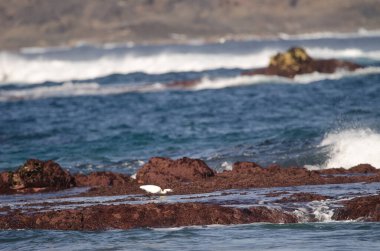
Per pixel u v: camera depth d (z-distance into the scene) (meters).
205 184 80.56
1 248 59.66
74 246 59.00
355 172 85.19
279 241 57.88
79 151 122.50
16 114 189.12
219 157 106.44
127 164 107.56
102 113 178.50
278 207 65.94
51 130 150.38
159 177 85.06
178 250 56.53
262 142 114.50
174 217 64.81
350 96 171.38
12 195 84.12
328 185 76.69
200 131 137.00
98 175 88.25
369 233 58.94
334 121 125.81
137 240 59.91
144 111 175.50
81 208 68.75
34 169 86.81
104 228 64.31
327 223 62.91
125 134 138.12
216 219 64.44
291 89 195.50
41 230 64.50
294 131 120.50
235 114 158.50
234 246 57.06
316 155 97.81
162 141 128.12
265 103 172.75
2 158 119.69
